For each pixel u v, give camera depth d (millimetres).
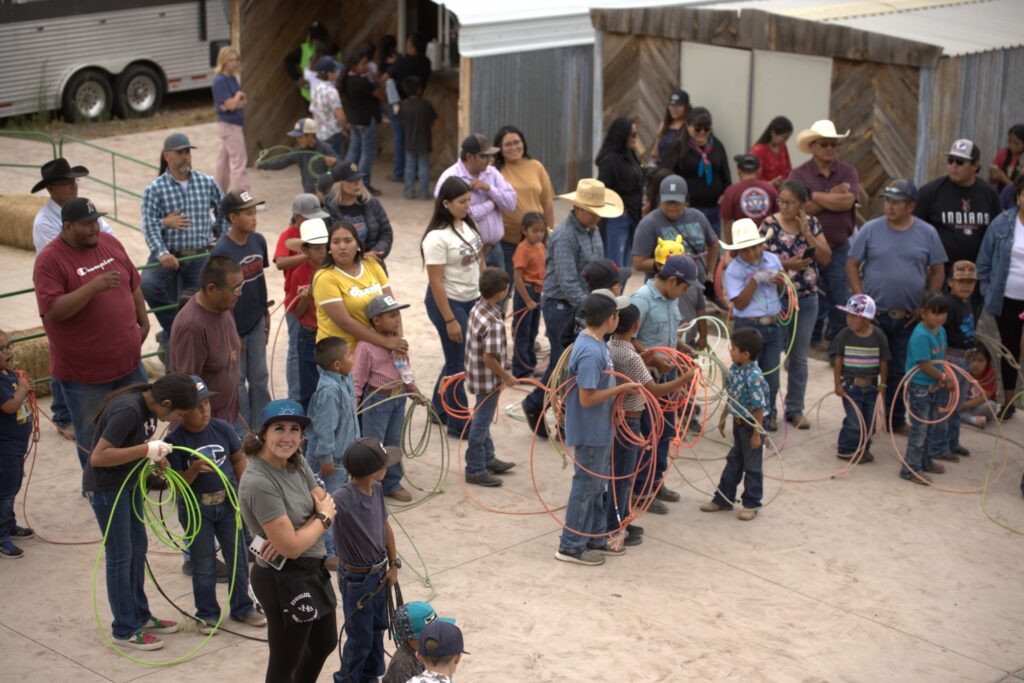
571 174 16594
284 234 9641
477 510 8297
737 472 8234
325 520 5418
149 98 21000
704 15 13891
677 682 6258
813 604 7125
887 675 6391
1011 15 14203
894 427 9836
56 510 8109
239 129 16391
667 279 8195
